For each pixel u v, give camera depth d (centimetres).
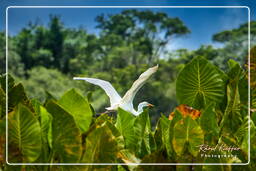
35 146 146
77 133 147
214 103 159
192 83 176
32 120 146
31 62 2459
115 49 2402
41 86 2261
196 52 2416
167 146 155
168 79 2311
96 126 153
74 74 2292
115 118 204
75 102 157
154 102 2175
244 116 175
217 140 157
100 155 147
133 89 185
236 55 2220
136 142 158
